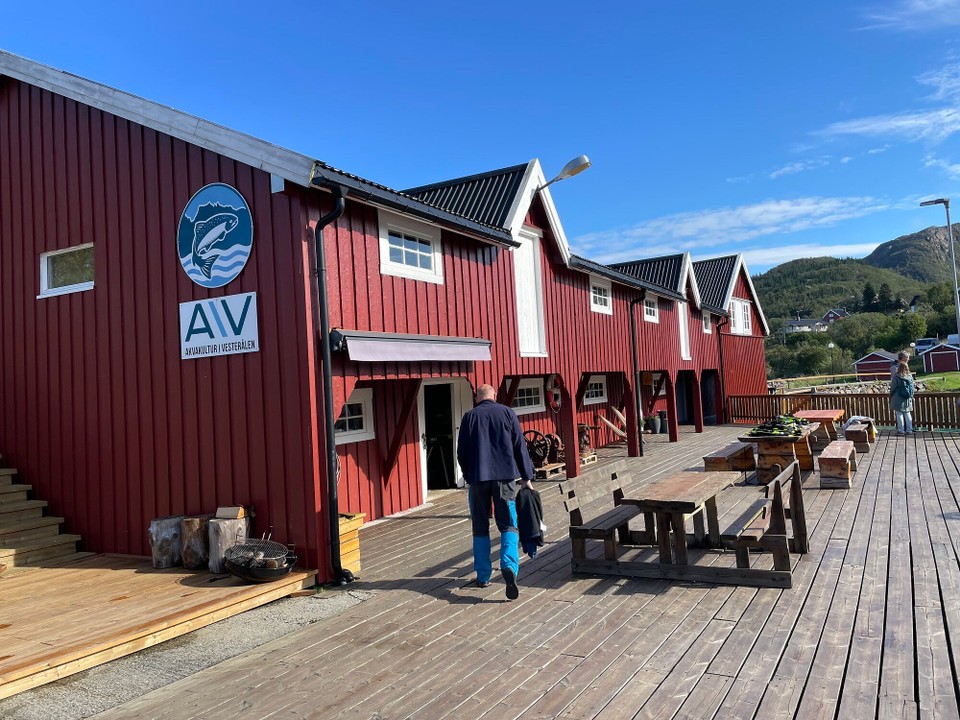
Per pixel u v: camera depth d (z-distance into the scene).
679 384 24.30
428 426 11.79
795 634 4.38
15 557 6.91
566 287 12.54
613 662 4.10
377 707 3.67
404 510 9.90
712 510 6.60
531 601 5.39
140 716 3.70
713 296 23.83
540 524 5.65
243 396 6.52
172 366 6.98
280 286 6.32
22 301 8.16
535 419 14.11
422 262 8.38
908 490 9.09
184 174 6.91
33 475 7.95
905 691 3.54
